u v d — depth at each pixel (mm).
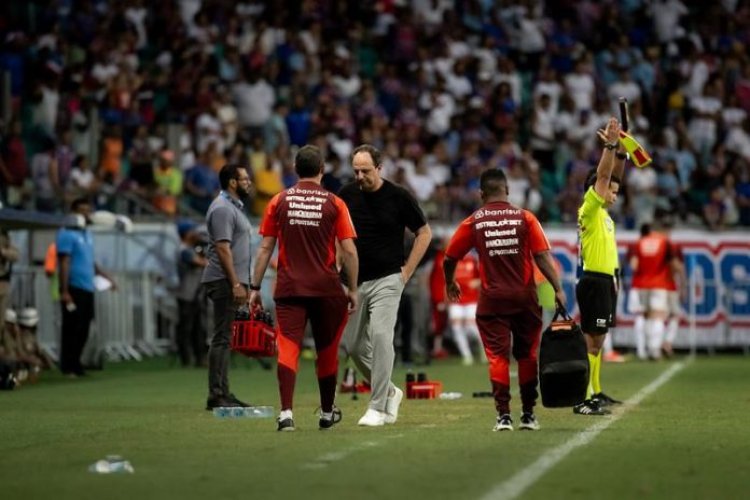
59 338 77938
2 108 90250
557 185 111438
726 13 129375
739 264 98500
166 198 93688
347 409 49688
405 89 113750
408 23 118938
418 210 42375
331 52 113250
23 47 98688
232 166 48125
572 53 121125
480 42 121375
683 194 111375
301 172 40500
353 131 107812
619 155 48812
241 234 48500
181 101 103188
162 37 108938
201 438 38875
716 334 97938
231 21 112188
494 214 40250
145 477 30453
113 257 89938
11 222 66750
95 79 100875
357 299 41438
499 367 40250
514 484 29031
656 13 127938
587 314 49094
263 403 53250
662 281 89062
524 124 116625
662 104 121938
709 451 35031
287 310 40000
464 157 107188
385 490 28203
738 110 119438
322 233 39781
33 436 40500
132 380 69062
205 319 81250
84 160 92125
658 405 51219
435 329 90500
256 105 106500
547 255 39938
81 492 28391
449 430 40781
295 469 31516
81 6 105812
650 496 27500
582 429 41000
